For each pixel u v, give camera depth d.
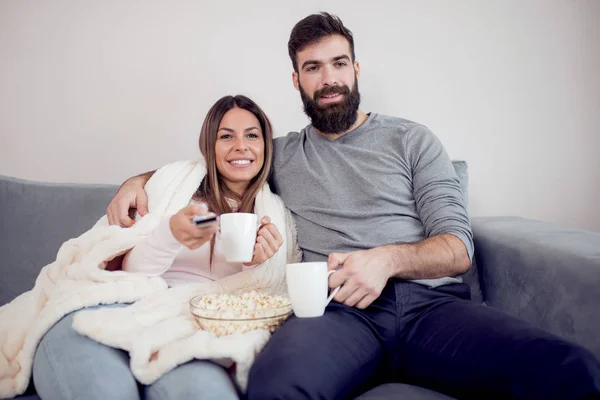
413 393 1.00
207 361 1.00
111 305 1.17
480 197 1.93
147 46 1.97
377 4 1.94
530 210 1.93
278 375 0.91
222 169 1.54
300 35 1.52
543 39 1.92
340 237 1.39
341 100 1.49
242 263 1.42
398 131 1.49
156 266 1.25
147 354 0.99
